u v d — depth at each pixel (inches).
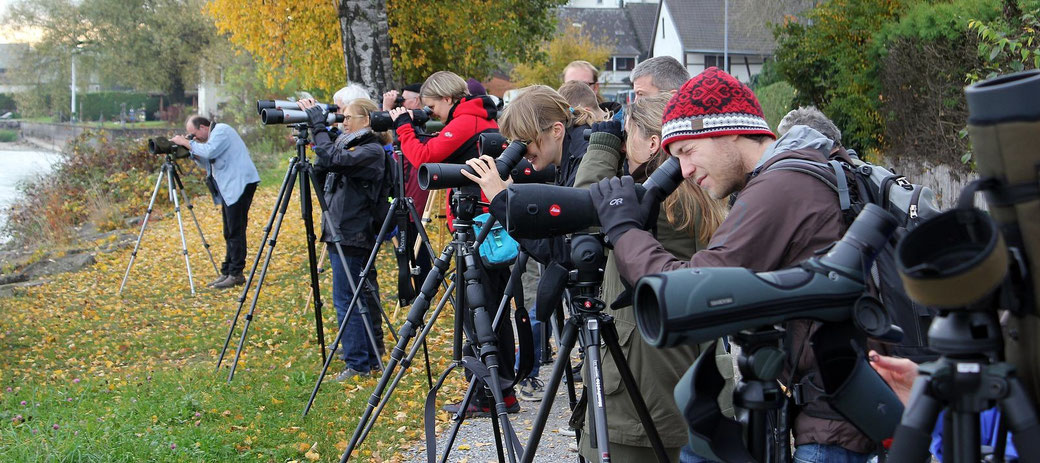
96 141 710.5
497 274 187.8
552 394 100.0
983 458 58.6
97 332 315.9
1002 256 48.2
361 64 447.5
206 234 548.7
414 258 232.1
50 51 1871.3
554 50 1861.5
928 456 53.4
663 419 106.3
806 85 801.6
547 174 144.6
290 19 603.5
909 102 567.2
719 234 84.0
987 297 50.6
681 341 63.6
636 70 165.5
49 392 232.2
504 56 773.9
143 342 299.6
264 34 616.1
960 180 478.0
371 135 230.8
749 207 82.4
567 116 145.6
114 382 244.5
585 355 109.2
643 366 106.3
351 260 234.8
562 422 199.6
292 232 534.9
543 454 179.6
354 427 200.5
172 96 1882.4
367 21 446.0
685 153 90.0
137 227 585.3
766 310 64.7
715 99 87.8
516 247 183.2
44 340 303.9
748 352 68.7
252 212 642.8
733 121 87.5
